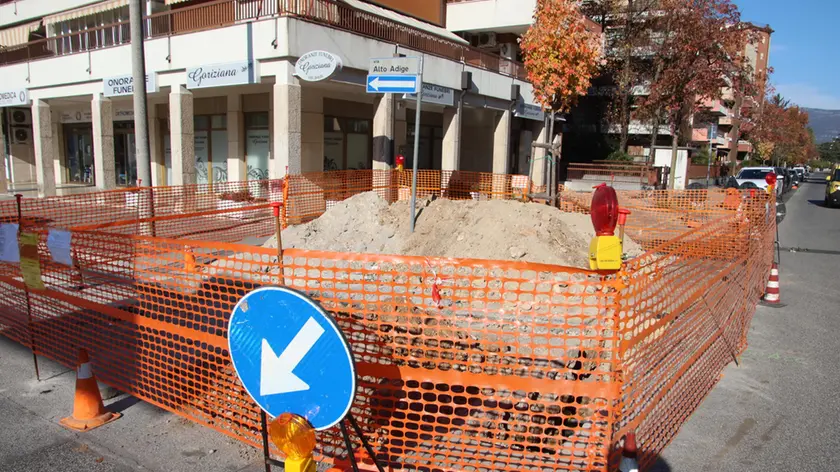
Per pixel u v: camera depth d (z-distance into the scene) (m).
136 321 4.44
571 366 3.97
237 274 6.62
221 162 18.44
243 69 13.42
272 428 2.74
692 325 4.67
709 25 24.59
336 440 3.63
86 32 17.94
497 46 24.25
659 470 3.66
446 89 17.62
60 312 5.21
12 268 5.81
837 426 4.30
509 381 3.21
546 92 12.67
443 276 3.29
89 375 4.20
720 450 3.93
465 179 18.80
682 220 12.70
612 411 3.17
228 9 13.92
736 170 54.97
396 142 20.03
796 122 72.62
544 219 8.04
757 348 6.08
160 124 19.81
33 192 22.31
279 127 13.15
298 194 12.23
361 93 17.27
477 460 3.35
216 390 4.06
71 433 4.03
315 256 3.50
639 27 30.75
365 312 3.45
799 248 13.08
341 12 14.16
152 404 4.48
